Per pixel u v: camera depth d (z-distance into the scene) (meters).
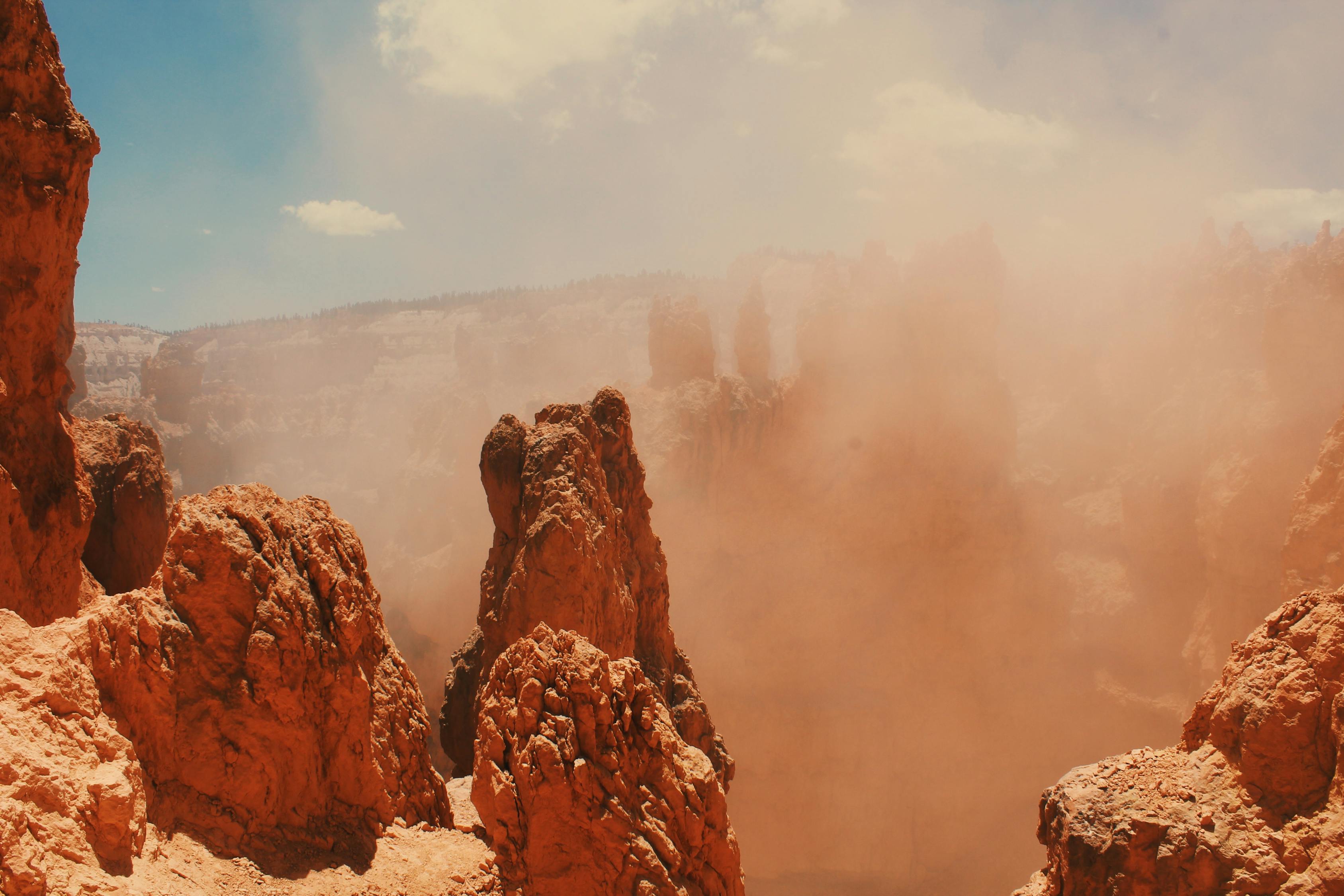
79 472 21.81
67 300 21.36
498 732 13.45
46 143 19.00
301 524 15.65
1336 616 14.84
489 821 13.40
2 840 8.87
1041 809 17.12
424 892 13.76
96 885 9.66
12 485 18.39
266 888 12.39
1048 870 16.73
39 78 19.05
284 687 13.88
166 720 12.80
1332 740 14.29
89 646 12.04
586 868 12.84
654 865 12.79
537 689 13.33
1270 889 14.02
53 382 20.61
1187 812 14.98
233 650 13.80
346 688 14.88
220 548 13.98
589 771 12.99
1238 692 15.32
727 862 13.88
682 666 29.22
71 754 10.72
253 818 13.25
